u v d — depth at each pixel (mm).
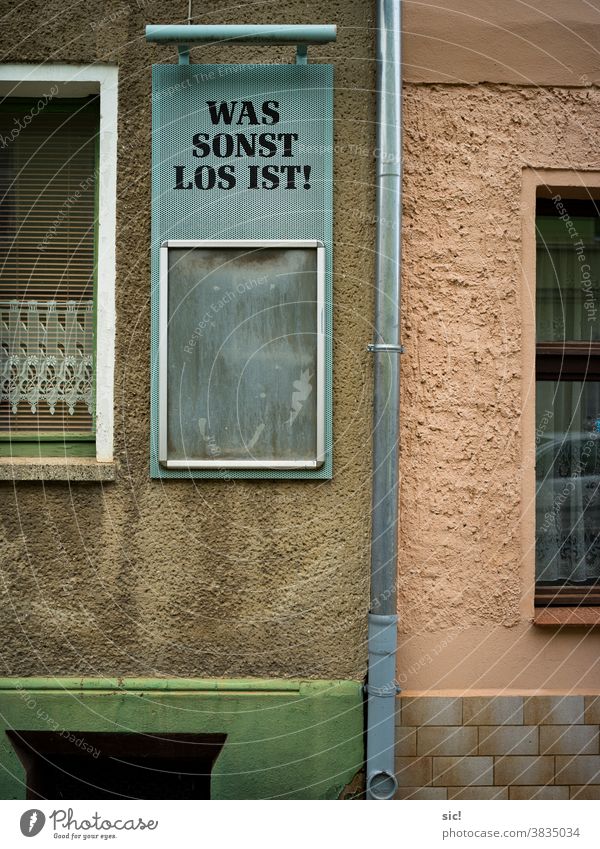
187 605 3119
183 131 3131
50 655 3127
